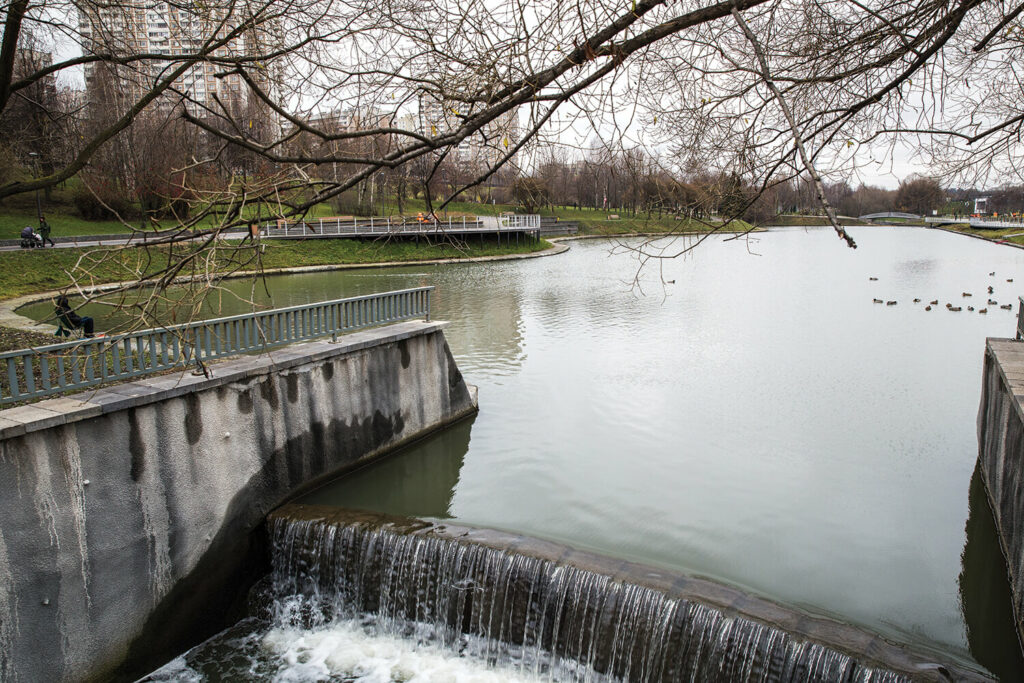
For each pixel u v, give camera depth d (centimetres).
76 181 5206
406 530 1066
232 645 1059
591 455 1470
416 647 1025
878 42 504
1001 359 1307
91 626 931
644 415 1711
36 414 886
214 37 752
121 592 965
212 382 1079
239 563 1139
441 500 1266
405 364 1502
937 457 1466
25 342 1673
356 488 1323
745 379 2016
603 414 1723
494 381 2002
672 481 1340
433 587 1016
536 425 1658
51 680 890
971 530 1166
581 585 911
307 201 424
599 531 1140
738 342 2480
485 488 1316
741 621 816
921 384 1970
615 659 888
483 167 576
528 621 948
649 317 2964
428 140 421
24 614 861
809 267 5131
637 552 1073
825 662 759
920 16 480
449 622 1009
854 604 950
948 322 2869
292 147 555
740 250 6806
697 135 510
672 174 518
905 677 723
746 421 1678
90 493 923
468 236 5412
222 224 411
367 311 1435
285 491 1234
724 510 1225
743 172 484
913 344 2458
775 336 2583
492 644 977
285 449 1228
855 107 502
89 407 914
